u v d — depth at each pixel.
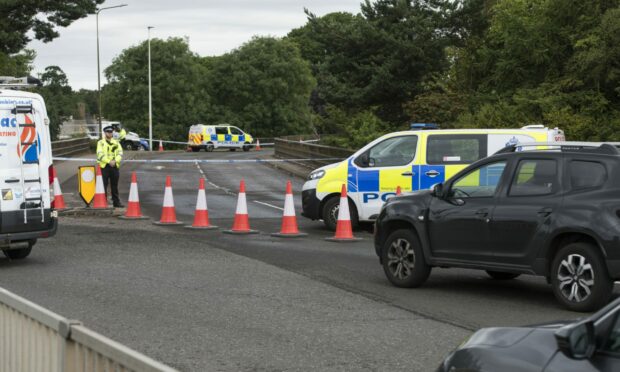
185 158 61.72
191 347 9.39
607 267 11.23
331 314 11.29
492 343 4.75
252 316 11.11
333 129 56.75
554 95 37.88
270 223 23.19
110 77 122.88
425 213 13.22
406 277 13.45
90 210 24.59
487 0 49.62
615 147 11.76
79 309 11.48
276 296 12.53
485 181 12.75
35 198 15.65
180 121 122.19
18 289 13.01
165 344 9.52
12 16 44.59
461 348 4.91
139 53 122.88
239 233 20.56
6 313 6.19
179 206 27.70
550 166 12.09
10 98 15.52
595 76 36.84
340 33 48.56
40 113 15.85
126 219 23.64
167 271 14.81
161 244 18.48
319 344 9.57
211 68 146.75
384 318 11.05
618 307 4.21
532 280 14.52
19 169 15.52
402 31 47.94
